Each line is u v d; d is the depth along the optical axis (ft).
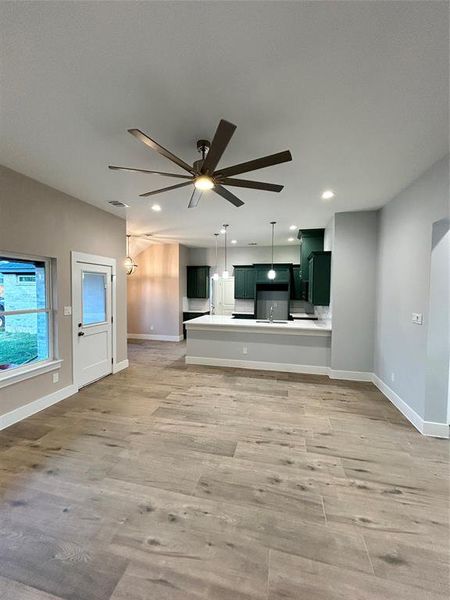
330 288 15.85
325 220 16.26
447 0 3.79
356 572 4.75
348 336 14.62
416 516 5.95
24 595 4.35
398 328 11.35
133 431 9.25
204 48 4.59
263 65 4.90
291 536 5.42
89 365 13.65
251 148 7.73
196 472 7.24
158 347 22.62
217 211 14.42
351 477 7.15
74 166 9.05
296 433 9.24
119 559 4.92
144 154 8.19
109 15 4.05
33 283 10.89
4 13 4.01
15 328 10.28
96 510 5.98
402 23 4.12
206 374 15.43
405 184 10.41
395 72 5.04
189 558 4.96
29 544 5.19
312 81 5.28
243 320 18.51
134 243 24.34
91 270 13.57
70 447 8.30
